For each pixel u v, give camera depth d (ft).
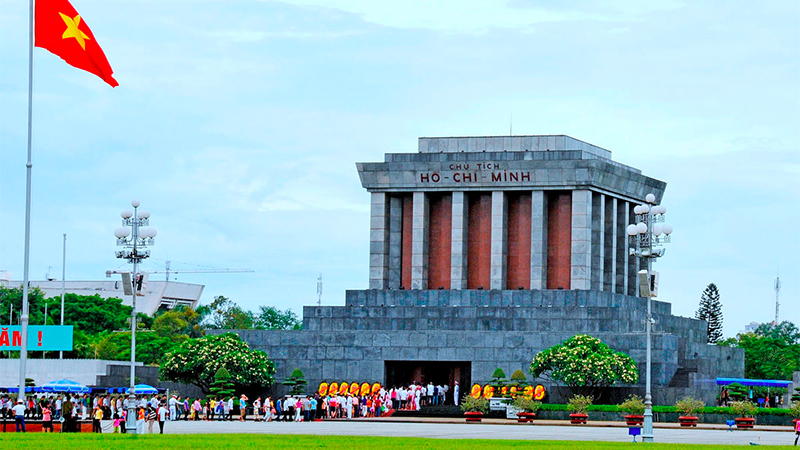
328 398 363.15
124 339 622.13
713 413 348.59
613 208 433.89
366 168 432.66
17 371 465.88
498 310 411.95
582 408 352.28
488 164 420.36
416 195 431.02
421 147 435.12
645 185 451.53
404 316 419.74
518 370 382.42
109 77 233.35
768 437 286.46
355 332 408.46
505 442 232.12
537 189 421.18
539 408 357.61
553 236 426.92
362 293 428.15
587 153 426.51
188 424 320.91
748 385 413.18
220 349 390.01
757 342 613.52
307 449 199.82
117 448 194.18
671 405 372.17
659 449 219.00
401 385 411.54
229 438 229.66
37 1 233.35
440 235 435.12
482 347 399.65
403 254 437.99
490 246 428.15
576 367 366.84
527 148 429.38
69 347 472.03
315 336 411.34
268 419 349.00
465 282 426.10
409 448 206.08
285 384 391.65
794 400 396.78
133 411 261.24
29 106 248.32
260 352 394.73
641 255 274.36
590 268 422.41
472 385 396.16
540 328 405.18
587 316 403.95
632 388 379.55
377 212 434.71
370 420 349.61
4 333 472.44
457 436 264.52
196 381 393.91
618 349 390.01
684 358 410.52
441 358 401.90
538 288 419.13
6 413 320.91
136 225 280.92
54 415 354.74
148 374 426.92
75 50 231.50
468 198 432.66
